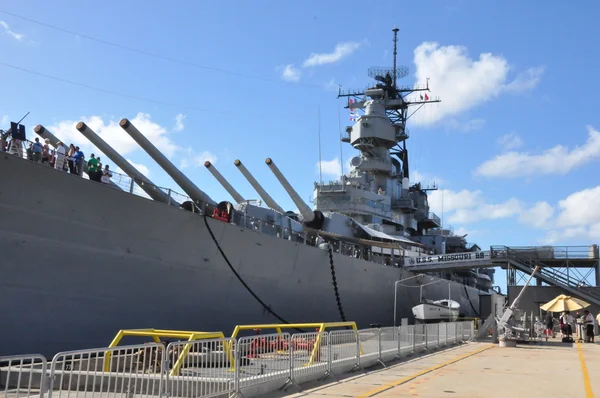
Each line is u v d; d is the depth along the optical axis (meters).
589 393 8.41
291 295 21.20
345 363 10.45
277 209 24.08
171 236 15.66
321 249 23.27
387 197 35.09
